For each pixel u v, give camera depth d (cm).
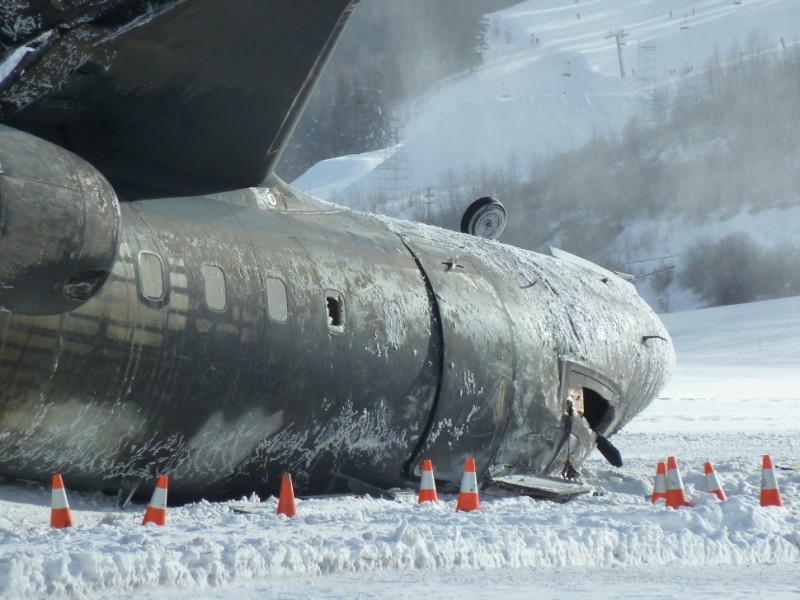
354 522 2856
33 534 2519
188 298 3186
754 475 4716
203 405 3262
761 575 2572
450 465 4075
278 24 2902
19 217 2536
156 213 3250
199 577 2222
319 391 3566
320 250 3719
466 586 2295
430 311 3978
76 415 2997
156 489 2822
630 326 4966
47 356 2869
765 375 14325
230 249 3384
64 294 2722
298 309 3503
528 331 4322
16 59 2862
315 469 3700
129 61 2936
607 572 2559
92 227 2678
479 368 4078
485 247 4597
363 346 3697
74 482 3169
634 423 8212
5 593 1969
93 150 3203
